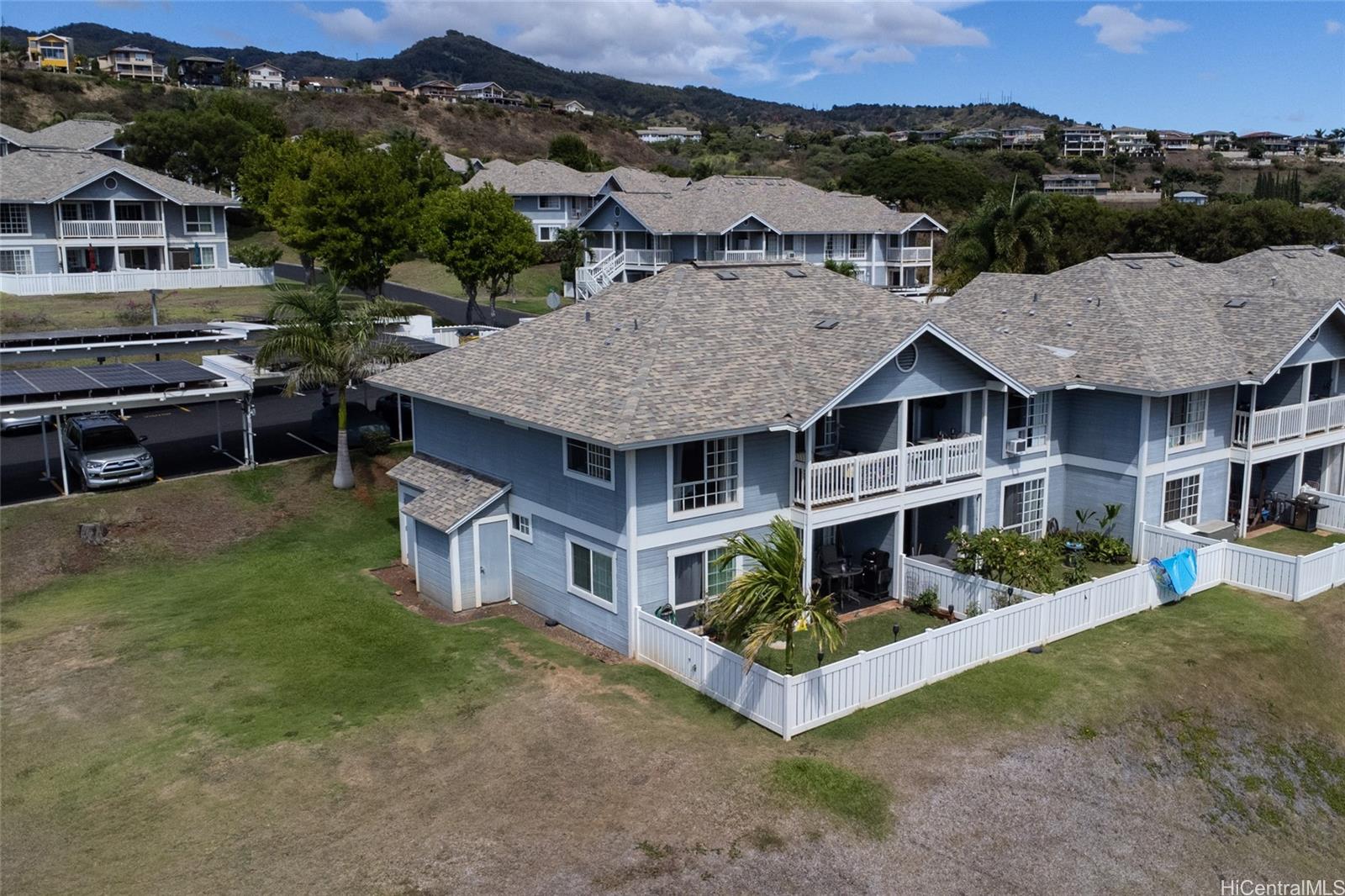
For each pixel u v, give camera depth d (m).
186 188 68.62
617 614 21.77
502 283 71.88
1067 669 20.81
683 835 14.84
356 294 66.88
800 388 22.86
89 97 132.12
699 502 22.22
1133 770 17.47
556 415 22.03
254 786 16.47
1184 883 14.86
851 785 16.12
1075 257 84.44
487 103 166.38
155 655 21.98
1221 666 21.33
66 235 62.97
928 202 111.25
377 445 36.28
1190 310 32.50
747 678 18.36
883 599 25.36
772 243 72.06
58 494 31.56
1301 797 17.84
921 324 23.44
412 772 16.73
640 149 170.38
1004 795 16.27
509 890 13.68
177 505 31.44
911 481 24.69
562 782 16.27
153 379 33.41
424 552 25.75
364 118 147.25
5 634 23.61
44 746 18.16
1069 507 29.98
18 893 13.95
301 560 28.89
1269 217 83.19
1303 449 31.53
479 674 20.62
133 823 15.57
